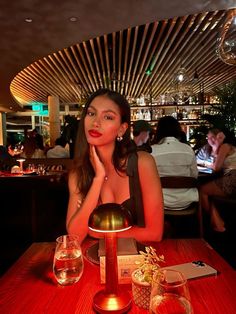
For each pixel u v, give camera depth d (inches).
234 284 40.5
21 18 171.9
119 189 59.1
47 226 171.5
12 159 232.8
